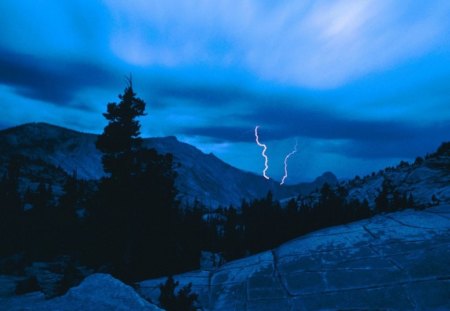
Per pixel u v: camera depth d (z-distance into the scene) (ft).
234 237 56.08
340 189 107.76
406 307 24.54
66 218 76.23
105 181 58.08
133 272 46.88
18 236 71.97
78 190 94.12
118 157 59.62
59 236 71.26
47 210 79.66
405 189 78.95
